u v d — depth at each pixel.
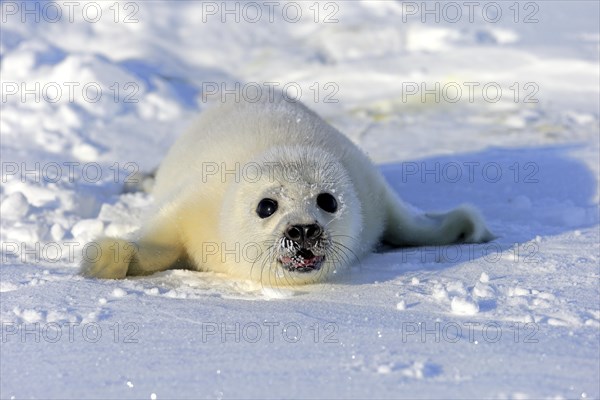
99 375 6.32
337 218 9.12
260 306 8.12
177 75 19.41
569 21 20.78
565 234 10.51
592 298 7.93
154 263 9.72
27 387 6.12
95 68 17.94
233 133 10.73
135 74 18.38
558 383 5.90
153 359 6.61
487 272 9.03
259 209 9.04
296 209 8.86
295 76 19.02
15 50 18.66
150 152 15.72
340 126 16.56
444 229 10.62
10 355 6.82
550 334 6.93
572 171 12.90
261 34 21.19
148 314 7.84
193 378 6.19
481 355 6.47
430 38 20.27
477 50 19.08
